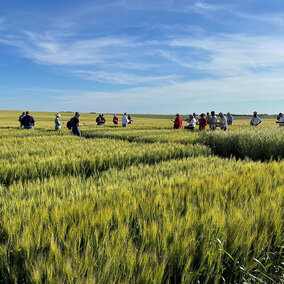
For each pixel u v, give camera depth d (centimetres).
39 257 229
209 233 275
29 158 807
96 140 1452
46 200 398
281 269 281
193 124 2103
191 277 229
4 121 5688
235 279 265
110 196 400
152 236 270
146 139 1627
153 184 483
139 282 212
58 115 2253
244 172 571
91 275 204
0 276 233
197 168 681
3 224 301
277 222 312
